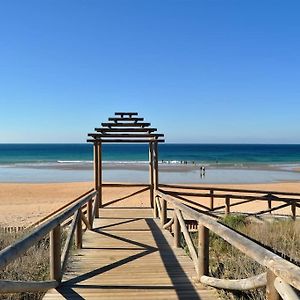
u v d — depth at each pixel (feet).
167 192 36.94
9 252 9.39
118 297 14.07
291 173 128.06
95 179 36.17
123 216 34.27
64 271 16.99
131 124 35.09
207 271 15.76
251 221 34.73
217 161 191.62
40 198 69.41
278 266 8.02
